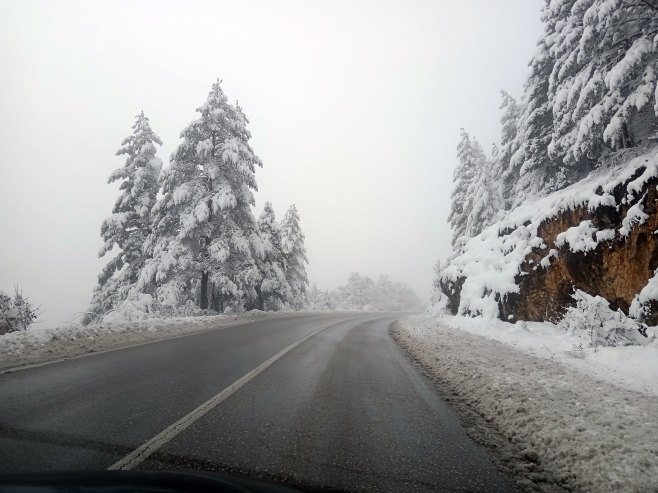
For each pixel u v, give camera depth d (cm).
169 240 2117
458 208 3288
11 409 439
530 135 1972
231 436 389
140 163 2430
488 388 612
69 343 905
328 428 430
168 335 1198
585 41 1355
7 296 1171
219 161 2209
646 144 1336
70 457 320
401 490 299
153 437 375
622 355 791
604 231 1132
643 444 387
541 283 1353
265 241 2900
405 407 530
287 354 927
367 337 1446
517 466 355
